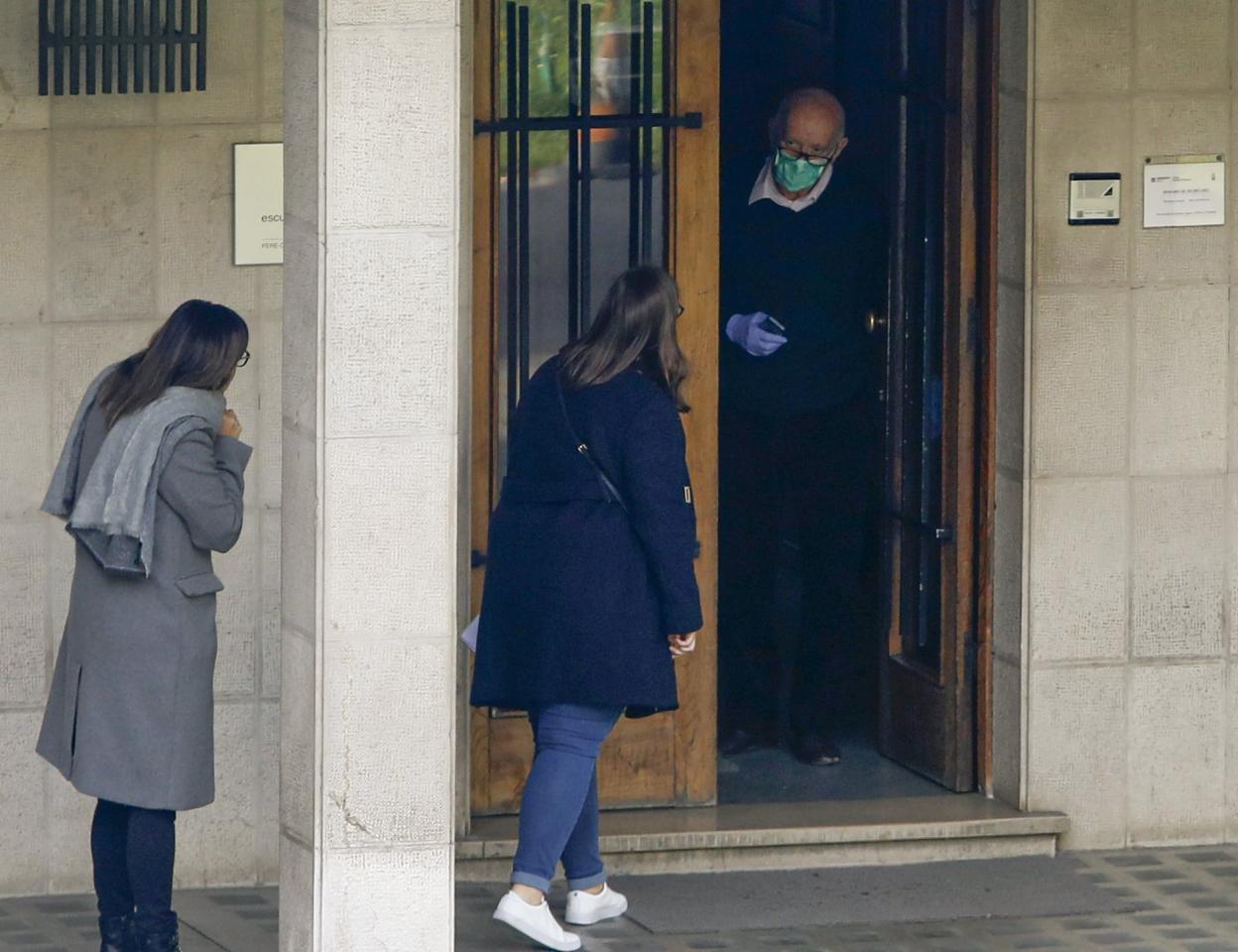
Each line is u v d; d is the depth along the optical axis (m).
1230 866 25.61
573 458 21.52
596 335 21.81
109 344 23.73
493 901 24.11
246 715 24.31
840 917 23.67
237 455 20.89
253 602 24.19
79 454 20.81
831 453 28.45
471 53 24.52
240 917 23.45
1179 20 25.36
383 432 19.25
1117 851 26.17
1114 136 25.39
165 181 23.67
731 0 32.81
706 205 25.58
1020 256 25.56
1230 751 26.31
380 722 19.50
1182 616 26.03
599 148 25.47
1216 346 25.80
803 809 26.20
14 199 23.44
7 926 23.03
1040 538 25.70
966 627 26.84
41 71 23.38
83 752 20.30
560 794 21.91
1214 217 25.59
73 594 20.72
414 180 19.05
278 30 23.70
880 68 30.67
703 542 25.95
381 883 19.66
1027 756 25.95
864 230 27.84
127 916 21.00
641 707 21.52
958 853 25.77
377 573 19.36
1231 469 25.97
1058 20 25.17
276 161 23.80
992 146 25.86
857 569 28.83
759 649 30.00
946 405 26.70
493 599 21.83
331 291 19.05
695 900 24.16
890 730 28.62
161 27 23.55
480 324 25.11
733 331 27.20
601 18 25.28
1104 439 25.70
